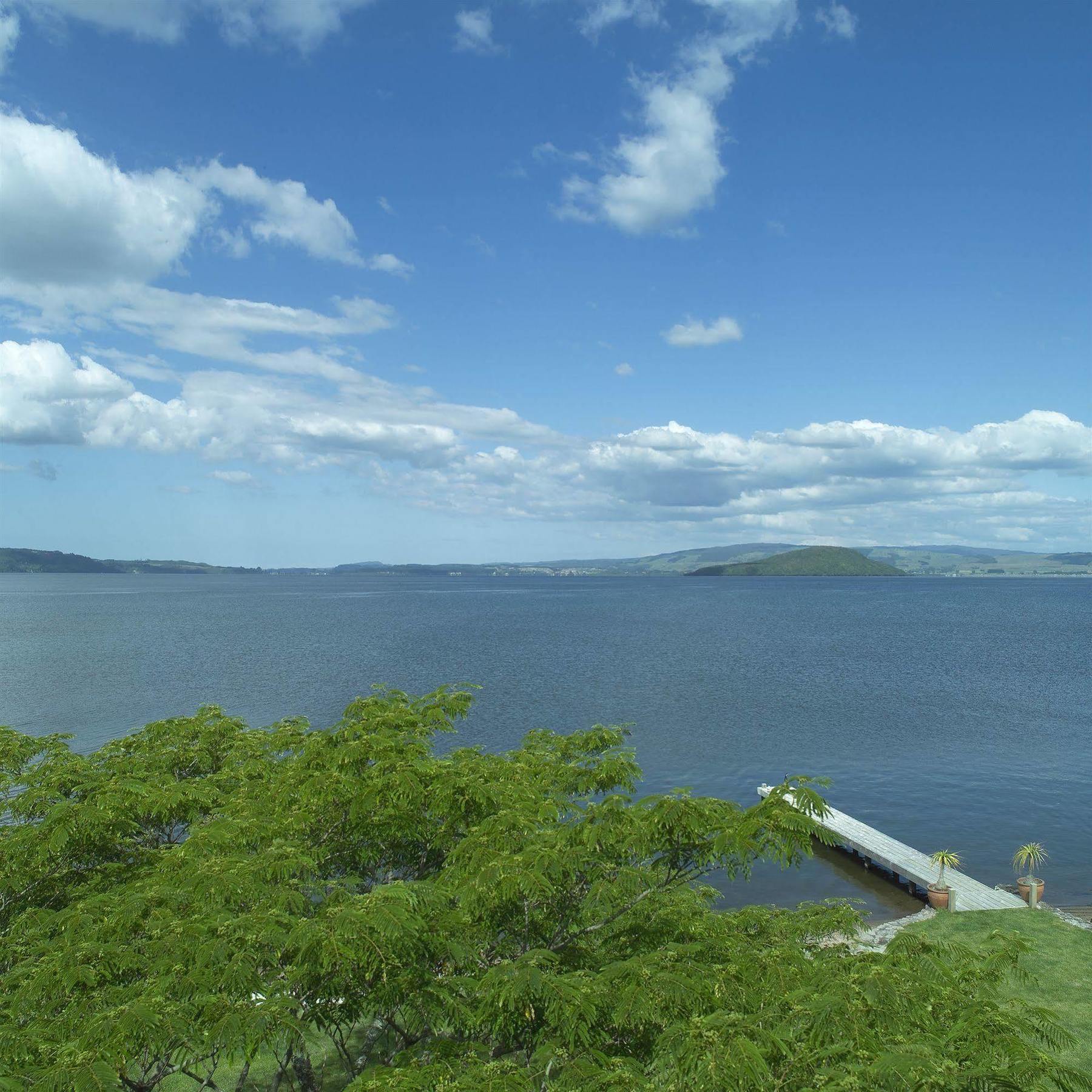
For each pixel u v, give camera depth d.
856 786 43.06
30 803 13.24
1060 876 32.31
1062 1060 17.50
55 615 152.12
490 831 11.97
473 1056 8.83
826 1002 7.98
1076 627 136.75
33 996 8.88
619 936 11.67
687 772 45.03
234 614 158.88
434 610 177.12
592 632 122.94
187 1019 8.15
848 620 151.12
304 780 13.75
